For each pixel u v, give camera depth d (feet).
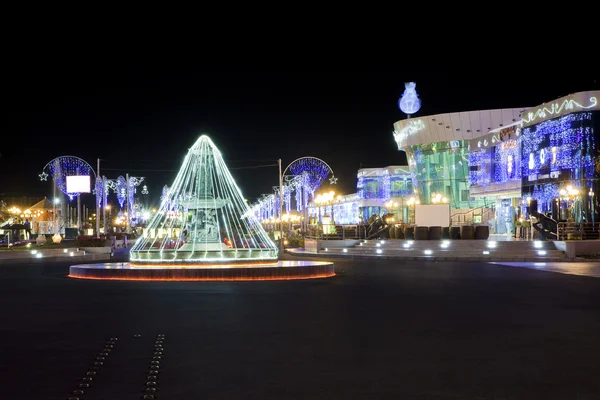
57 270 89.45
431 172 225.35
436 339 32.42
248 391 22.35
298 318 40.06
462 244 123.95
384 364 26.61
